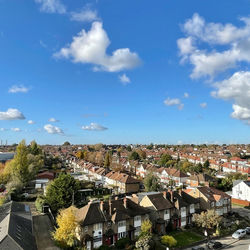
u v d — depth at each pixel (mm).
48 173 98375
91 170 117250
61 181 61375
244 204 76875
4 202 61688
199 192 63906
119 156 197250
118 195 75438
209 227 54031
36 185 85688
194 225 56750
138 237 45969
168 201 56281
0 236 31469
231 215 65500
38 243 43062
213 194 65250
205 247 45250
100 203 47844
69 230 41562
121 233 46688
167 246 44750
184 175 101438
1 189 78500
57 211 58812
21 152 85938
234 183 84000
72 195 60125
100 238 44312
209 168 131625
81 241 42219
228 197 66062
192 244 46344
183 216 56625
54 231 45812
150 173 92562
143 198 57219
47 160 144500
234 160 152125
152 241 43062
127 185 84375
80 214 45719
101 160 164625
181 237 50062
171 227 53156
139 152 194125
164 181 106812
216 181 97062
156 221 51906
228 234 53062
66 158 186250
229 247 45969
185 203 57719
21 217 42844
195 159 167625
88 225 43281
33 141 139250
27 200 70500
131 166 140375
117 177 91688
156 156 190875
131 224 48688
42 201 59719
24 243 32125
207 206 61000
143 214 50469
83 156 182625
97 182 93125
